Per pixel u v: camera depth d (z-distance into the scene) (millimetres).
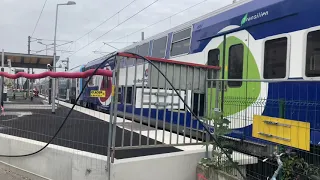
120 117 8016
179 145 5676
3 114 10203
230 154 5570
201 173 5633
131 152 5773
